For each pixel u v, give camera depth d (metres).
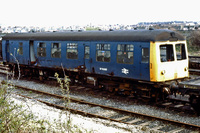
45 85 16.48
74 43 14.61
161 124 9.00
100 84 14.17
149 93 11.90
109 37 12.80
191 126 8.51
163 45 11.53
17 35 19.14
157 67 11.08
